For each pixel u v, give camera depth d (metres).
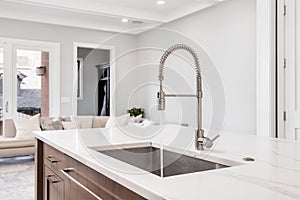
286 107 3.50
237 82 4.51
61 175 1.73
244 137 2.06
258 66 3.68
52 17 5.94
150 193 0.88
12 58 5.82
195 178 1.02
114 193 1.13
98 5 5.32
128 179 1.01
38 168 2.20
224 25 4.73
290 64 3.45
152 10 5.70
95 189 1.29
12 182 3.89
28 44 5.94
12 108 5.87
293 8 3.42
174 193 0.86
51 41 6.11
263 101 3.61
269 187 0.92
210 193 0.86
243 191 0.88
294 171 1.12
